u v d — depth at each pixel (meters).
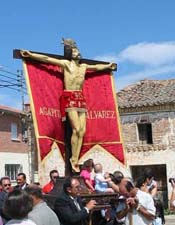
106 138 13.21
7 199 5.41
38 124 11.74
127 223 8.72
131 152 29.41
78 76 12.12
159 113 29.02
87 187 11.10
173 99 28.48
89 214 9.60
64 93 12.06
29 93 11.66
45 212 6.40
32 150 30.77
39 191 6.63
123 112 29.70
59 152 12.24
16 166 33.75
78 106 12.00
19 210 5.35
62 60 12.08
